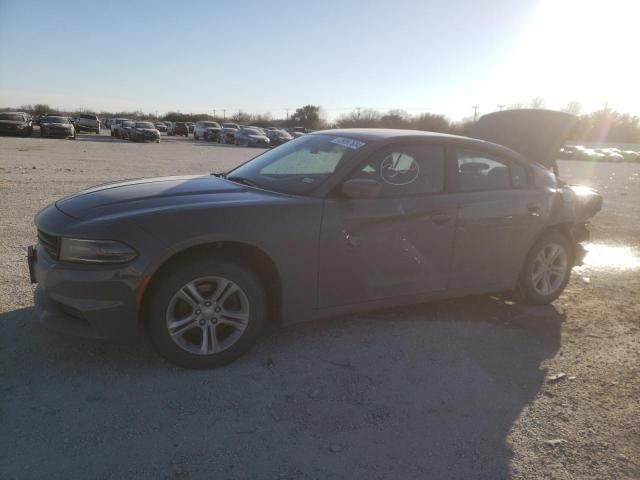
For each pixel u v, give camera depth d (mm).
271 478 2383
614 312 4809
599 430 2926
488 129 6453
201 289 3234
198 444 2582
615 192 15625
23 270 4848
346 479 2412
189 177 4320
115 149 25531
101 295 2975
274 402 2988
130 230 3002
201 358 3254
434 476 2473
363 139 3977
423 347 3809
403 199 3848
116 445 2529
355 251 3654
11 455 2404
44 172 12750
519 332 4211
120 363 3299
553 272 4895
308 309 3598
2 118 33312
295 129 52031
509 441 2775
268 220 3328
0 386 2957
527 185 4625
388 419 2900
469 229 4152
